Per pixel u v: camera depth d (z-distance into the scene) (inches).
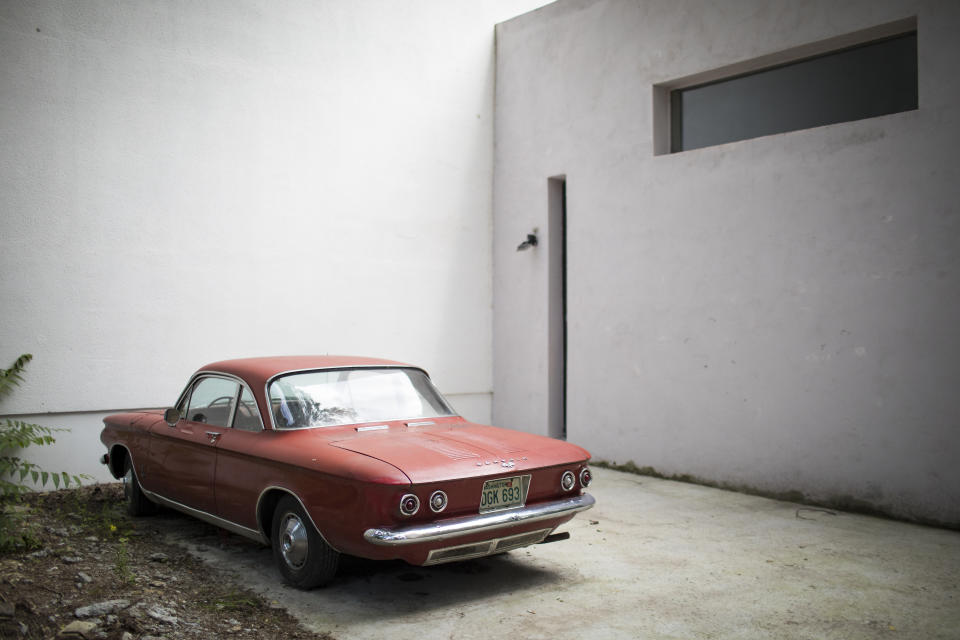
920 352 244.2
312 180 347.3
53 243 277.9
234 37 323.9
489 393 413.7
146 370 299.3
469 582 181.2
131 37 296.2
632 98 336.8
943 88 240.4
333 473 155.3
